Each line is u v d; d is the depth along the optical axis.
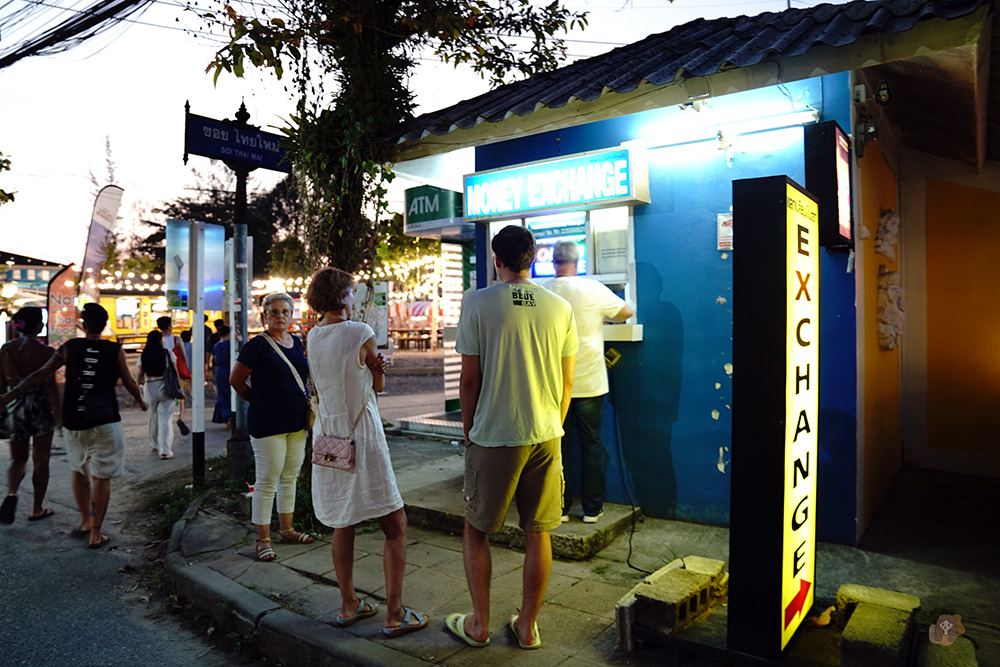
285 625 3.27
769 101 4.20
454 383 9.62
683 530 4.41
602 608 3.38
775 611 2.57
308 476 5.45
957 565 3.70
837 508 4.02
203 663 3.26
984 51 3.38
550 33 6.28
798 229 2.59
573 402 4.29
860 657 2.48
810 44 3.38
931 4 3.09
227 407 9.91
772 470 2.54
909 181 5.90
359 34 5.09
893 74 3.83
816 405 2.88
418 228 8.81
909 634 2.65
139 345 21.25
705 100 3.96
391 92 5.51
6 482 6.98
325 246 5.45
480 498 2.95
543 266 5.34
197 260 6.08
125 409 12.37
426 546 4.41
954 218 5.71
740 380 2.58
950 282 5.75
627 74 4.46
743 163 4.28
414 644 3.05
